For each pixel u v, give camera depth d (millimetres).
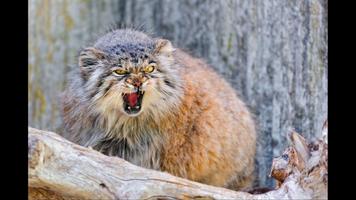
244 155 9109
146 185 6750
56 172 6641
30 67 13867
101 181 6770
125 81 7871
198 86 8602
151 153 8367
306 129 10227
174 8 13336
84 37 14328
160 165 8430
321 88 10094
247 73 11297
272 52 10828
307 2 10250
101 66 8070
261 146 10500
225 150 8734
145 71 7953
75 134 8500
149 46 8141
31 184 6656
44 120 13531
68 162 6699
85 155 6812
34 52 13953
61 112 8992
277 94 10672
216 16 12281
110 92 7992
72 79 8648
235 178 9023
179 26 13156
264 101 10859
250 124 9336
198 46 12602
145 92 8016
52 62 13992
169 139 8352
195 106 8492
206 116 8562
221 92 9016
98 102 8125
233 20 11812
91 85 8156
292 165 7074
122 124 8258
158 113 8195
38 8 14148
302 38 10328
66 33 14258
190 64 8953
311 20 10203
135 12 14125
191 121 8438
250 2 11391
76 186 6723
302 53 10336
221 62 11930
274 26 10797
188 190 6773
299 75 10375
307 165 6957
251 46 11266
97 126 8336
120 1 14430
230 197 6812
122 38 8398
